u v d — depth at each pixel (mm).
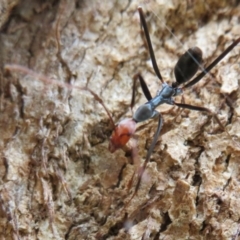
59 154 73
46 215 71
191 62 73
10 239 71
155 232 71
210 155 72
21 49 76
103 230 71
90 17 77
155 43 77
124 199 72
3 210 71
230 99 73
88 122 73
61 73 75
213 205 70
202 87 75
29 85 75
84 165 73
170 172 72
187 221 70
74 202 72
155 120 74
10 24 76
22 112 74
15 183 72
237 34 76
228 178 71
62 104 74
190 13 77
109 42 76
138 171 71
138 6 76
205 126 73
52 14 77
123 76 75
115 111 74
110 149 71
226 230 70
